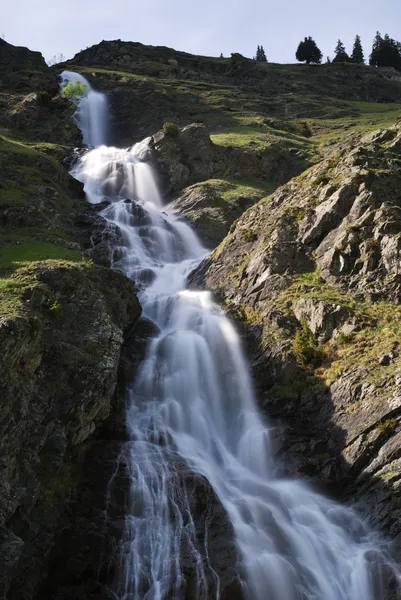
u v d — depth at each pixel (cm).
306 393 2920
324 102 10162
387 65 14950
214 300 3741
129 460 2603
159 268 4453
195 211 5481
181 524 2353
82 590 2161
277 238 3728
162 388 3102
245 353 3253
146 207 5519
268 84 11369
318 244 3644
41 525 2177
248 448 2809
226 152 6656
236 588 2134
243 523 2364
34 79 8894
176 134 6625
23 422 2283
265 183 6450
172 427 2917
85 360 2689
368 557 2280
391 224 3350
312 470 2611
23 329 2420
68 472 2439
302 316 3200
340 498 2538
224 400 3095
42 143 6962
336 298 3192
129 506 2409
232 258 4028
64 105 7844
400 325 2948
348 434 2641
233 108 9056
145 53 11731
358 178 3716
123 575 2206
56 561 2205
